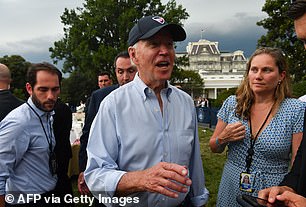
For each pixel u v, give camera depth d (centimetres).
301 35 154
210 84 8456
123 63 335
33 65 253
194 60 12169
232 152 246
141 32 179
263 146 227
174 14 3656
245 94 246
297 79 2311
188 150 194
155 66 180
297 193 164
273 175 226
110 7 3706
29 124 239
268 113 233
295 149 223
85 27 3816
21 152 235
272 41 2462
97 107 317
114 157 179
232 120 250
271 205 154
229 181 244
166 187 146
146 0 3781
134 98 184
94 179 168
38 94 244
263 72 231
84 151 310
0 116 324
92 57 3466
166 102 192
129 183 155
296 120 224
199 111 1867
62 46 3994
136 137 177
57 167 268
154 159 179
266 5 2450
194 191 210
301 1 147
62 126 279
